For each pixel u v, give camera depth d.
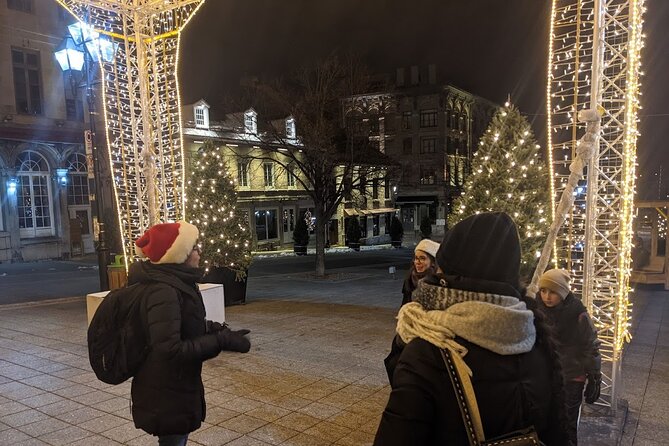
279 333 8.02
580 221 4.89
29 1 23.11
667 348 7.52
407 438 1.32
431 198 45.16
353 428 4.37
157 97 7.04
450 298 1.43
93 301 7.55
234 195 11.13
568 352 3.57
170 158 7.31
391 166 20.69
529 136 6.22
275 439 4.15
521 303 1.43
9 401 5.00
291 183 34.84
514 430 1.36
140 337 2.62
